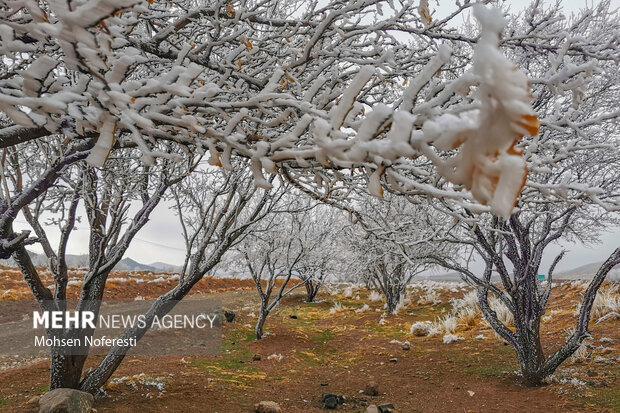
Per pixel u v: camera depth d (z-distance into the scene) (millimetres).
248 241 11945
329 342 11297
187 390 6422
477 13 578
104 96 1090
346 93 902
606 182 6035
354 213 2410
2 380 6453
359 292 22469
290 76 1960
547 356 7668
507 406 5770
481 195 633
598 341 7992
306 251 12672
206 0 2744
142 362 8117
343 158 859
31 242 3135
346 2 2230
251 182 6434
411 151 734
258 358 9172
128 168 4215
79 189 4461
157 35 2180
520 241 6867
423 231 5426
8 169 4250
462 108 961
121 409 5348
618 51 2180
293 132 1120
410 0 2219
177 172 5234
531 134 563
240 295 20375
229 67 1952
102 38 971
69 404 4902
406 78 2393
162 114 1274
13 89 1201
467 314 12453
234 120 1242
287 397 6719
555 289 15266
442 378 7457
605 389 5773
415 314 14664
